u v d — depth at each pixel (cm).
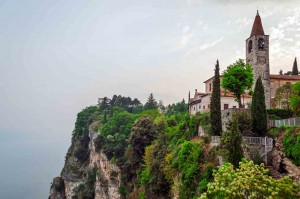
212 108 5753
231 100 7975
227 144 4516
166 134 7856
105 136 13112
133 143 9100
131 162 9369
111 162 11531
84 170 15638
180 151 5725
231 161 4341
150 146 8150
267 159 4644
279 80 8150
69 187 15550
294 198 2877
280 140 4622
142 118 9488
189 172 5062
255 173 3034
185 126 7194
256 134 5300
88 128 17062
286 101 6675
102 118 17038
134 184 8938
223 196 3011
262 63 7675
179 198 5169
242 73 6681
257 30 7825
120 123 13188
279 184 2905
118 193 10306
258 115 5322
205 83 9519
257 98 5400
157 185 6506
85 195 13188
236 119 4856
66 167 16962
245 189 2908
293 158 4209
